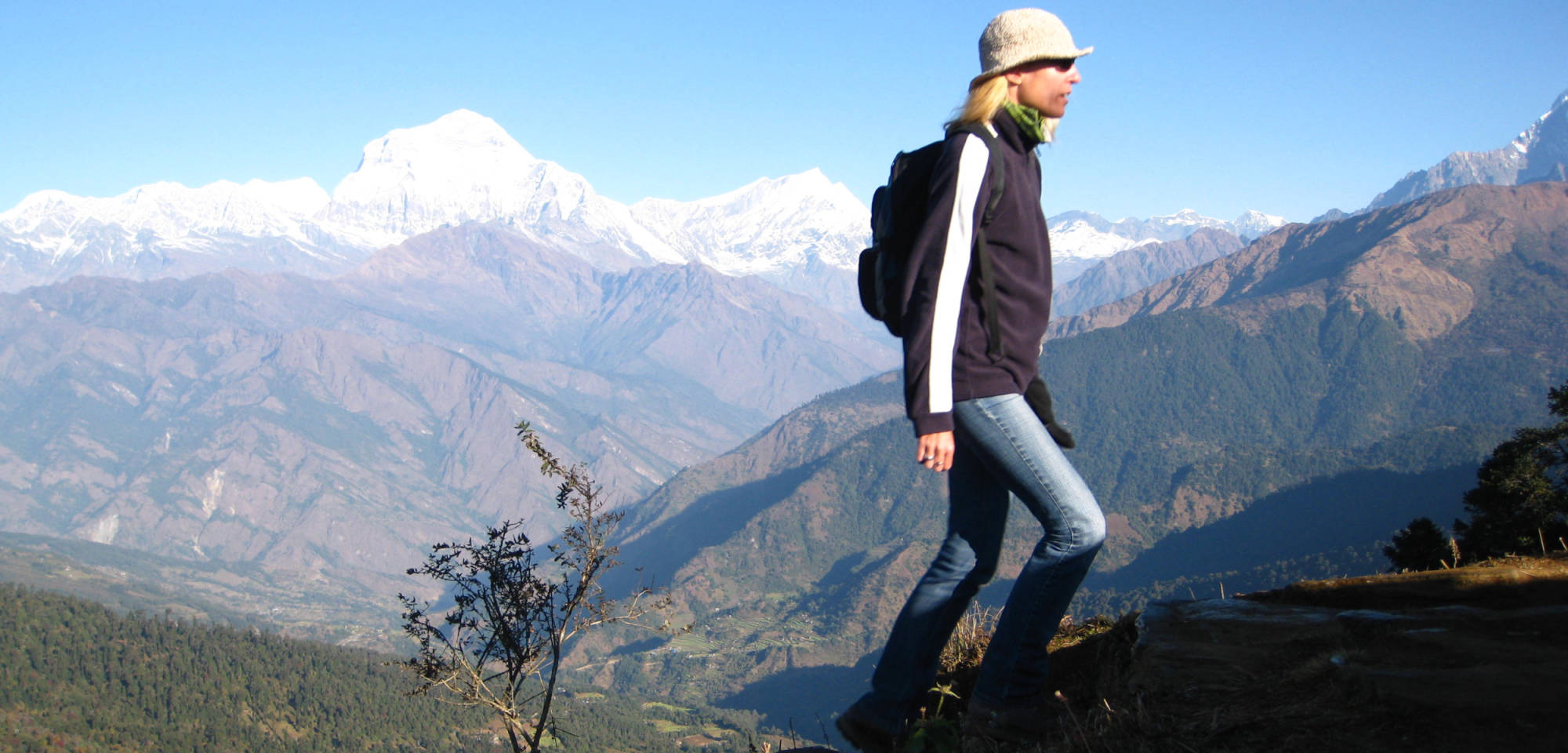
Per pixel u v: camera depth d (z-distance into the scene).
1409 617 2.74
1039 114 2.92
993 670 3.09
